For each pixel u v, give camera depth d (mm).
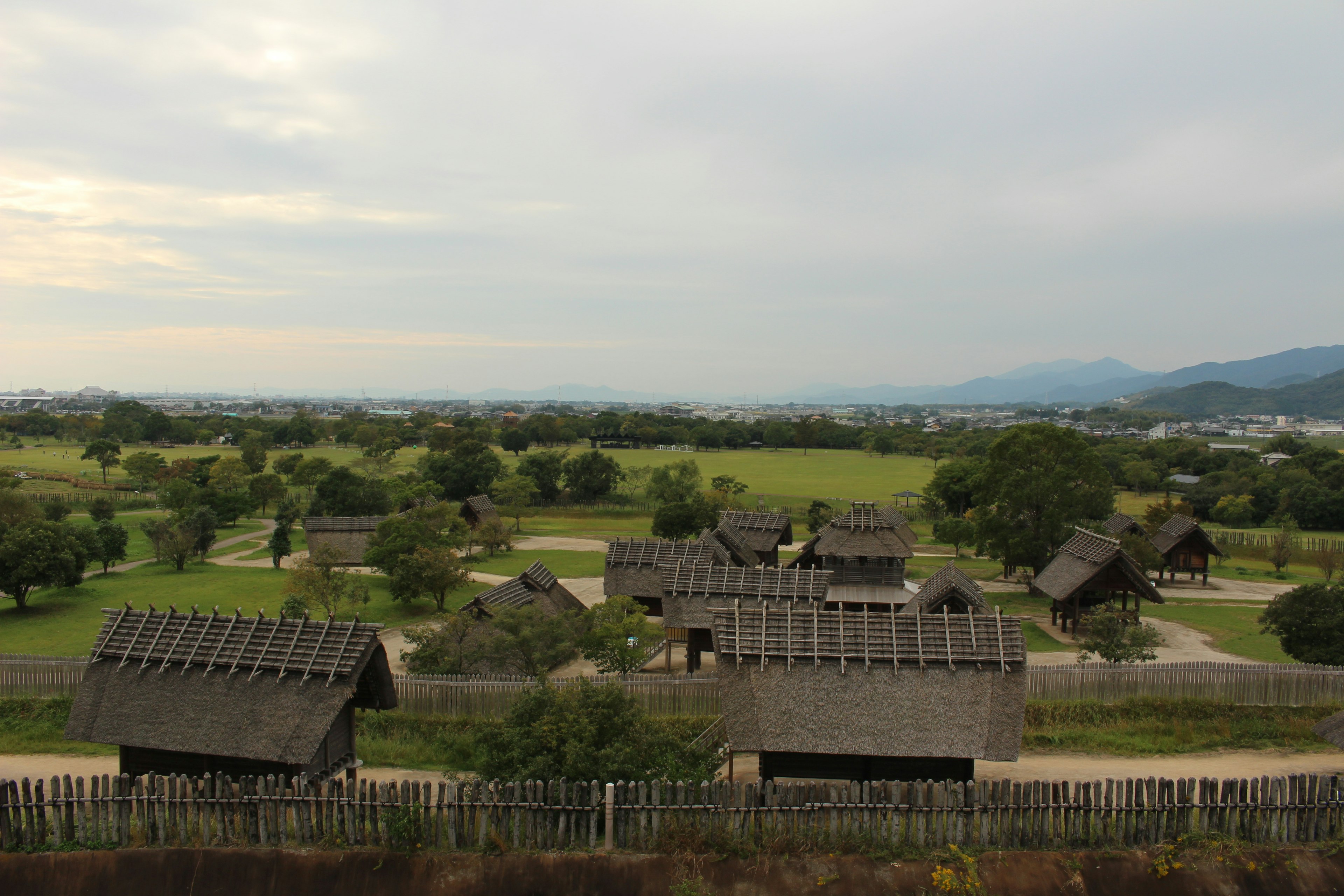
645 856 19922
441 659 36344
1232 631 51750
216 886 19438
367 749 29188
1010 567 71750
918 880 19531
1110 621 39688
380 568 59688
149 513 105812
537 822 20234
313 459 124250
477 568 73062
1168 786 20609
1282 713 32281
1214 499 117438
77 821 20234
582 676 25297
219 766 22453
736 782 25922
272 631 23281
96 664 23281
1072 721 31844
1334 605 37594
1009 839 20406
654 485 114688
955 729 22656
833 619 24719
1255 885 19641
